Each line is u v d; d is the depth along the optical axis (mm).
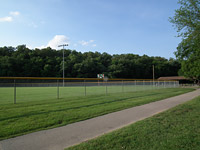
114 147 3584
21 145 3887
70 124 5672
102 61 80062
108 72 70375
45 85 37875
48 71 59719
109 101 10922
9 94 18438
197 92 20234
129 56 89562
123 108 8602
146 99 12203
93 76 68312
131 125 5293
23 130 4895
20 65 57500
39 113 7086
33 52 68750
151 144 3715
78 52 92938
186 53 15500
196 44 10758
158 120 5879
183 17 10508
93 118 6543
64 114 6957
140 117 6758
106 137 4191
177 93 18141
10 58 54969
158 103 10570
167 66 79625
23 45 74375
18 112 7203
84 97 13180
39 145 3887
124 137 4184
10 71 52938
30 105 9195
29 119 6102
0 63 53125
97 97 13172
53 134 4648
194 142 3801
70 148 3586
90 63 67375
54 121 5875
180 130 4668
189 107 8555
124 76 73250
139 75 77000
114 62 76562
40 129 5039
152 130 4688
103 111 7742
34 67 58094
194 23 10117
